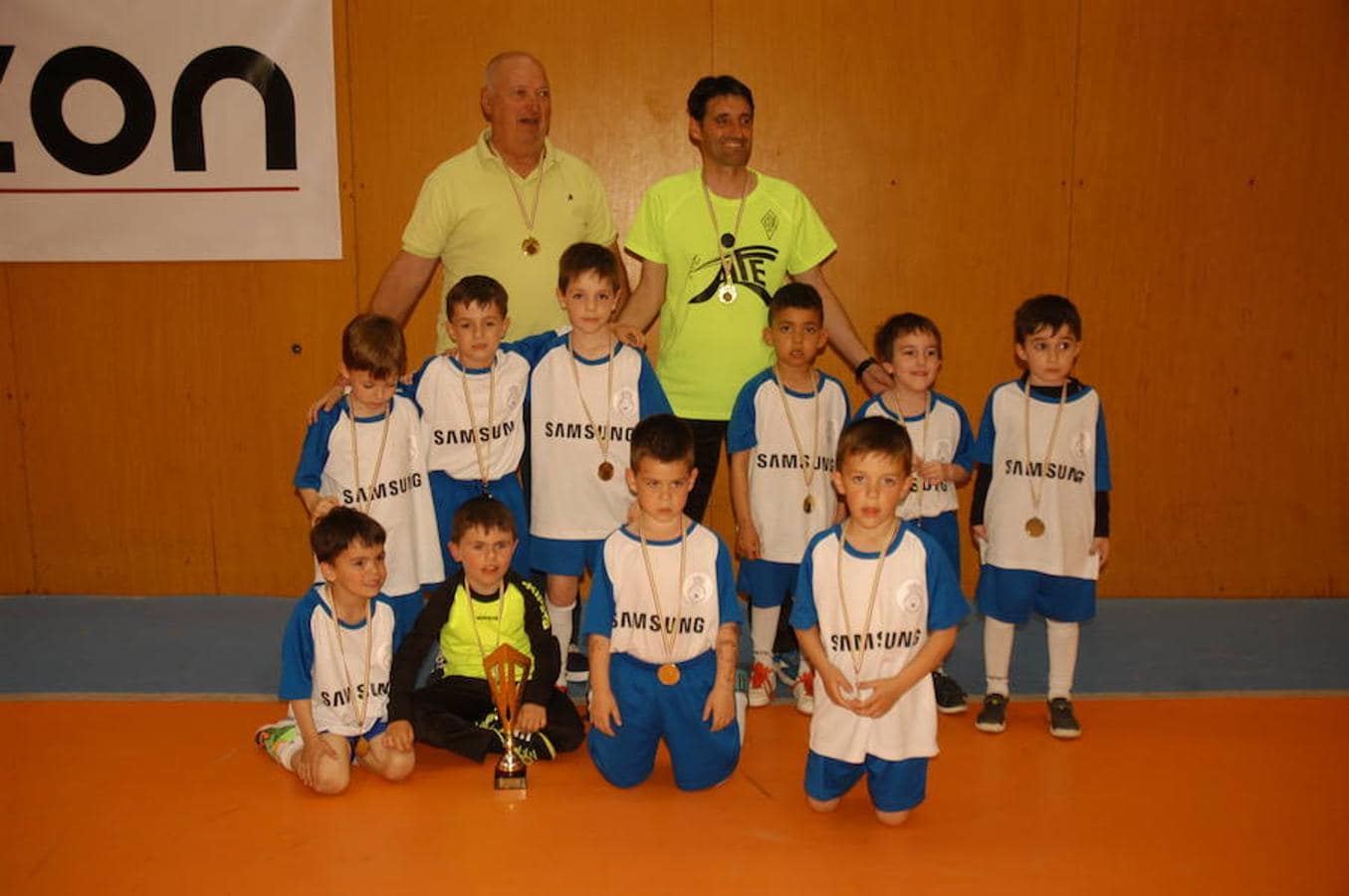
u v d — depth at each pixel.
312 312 4.91
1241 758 3.27
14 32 4.67
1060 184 4.85
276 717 3.61
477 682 3.35
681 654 3.03
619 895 2.50
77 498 5.05
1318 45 4.79
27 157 4.77
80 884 2.55
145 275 4.89
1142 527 5.07
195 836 2.79
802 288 3.60
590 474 3.64
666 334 3.93
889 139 4.81
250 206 4.81
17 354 4.94
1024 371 3.66
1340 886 2.54
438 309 4.76
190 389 4.97
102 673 4.03
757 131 4.79
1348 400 5.00
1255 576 5.11
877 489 2.75
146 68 4.70
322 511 3.23
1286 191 4.88
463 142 4.77
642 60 4.75
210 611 4.84
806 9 4.73
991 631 3.54
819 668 2.84
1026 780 3.12
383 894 2.51
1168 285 4.93
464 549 3.19
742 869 2.62
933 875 2.59
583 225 4.02
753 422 3.67
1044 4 4.73
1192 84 4.80
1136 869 2.62
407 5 4.69
